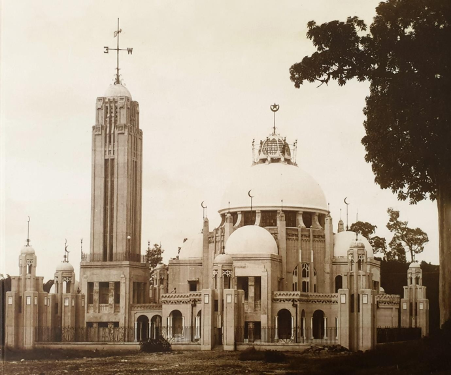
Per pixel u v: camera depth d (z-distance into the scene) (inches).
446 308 3464.6
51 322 5428.2
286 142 6122.1
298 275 5615.2
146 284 5974.4
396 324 5526.6
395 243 6407.5
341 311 4594.0
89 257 5885.8
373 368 3403.1
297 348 4726.9
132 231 5940.0
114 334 5506.9
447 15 3351.4
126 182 5871.1
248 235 5457.7
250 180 5890.8
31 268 5339.6
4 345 5162.4
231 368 3710.6
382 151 3627.0
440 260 3479.3
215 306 5032.0
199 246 5984.3
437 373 2984.7
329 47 3531.0
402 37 3437.5
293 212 5792.3
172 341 5265.8
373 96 3639.3
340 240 5846.5
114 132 5954.7
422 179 3715.6
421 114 3368.6
